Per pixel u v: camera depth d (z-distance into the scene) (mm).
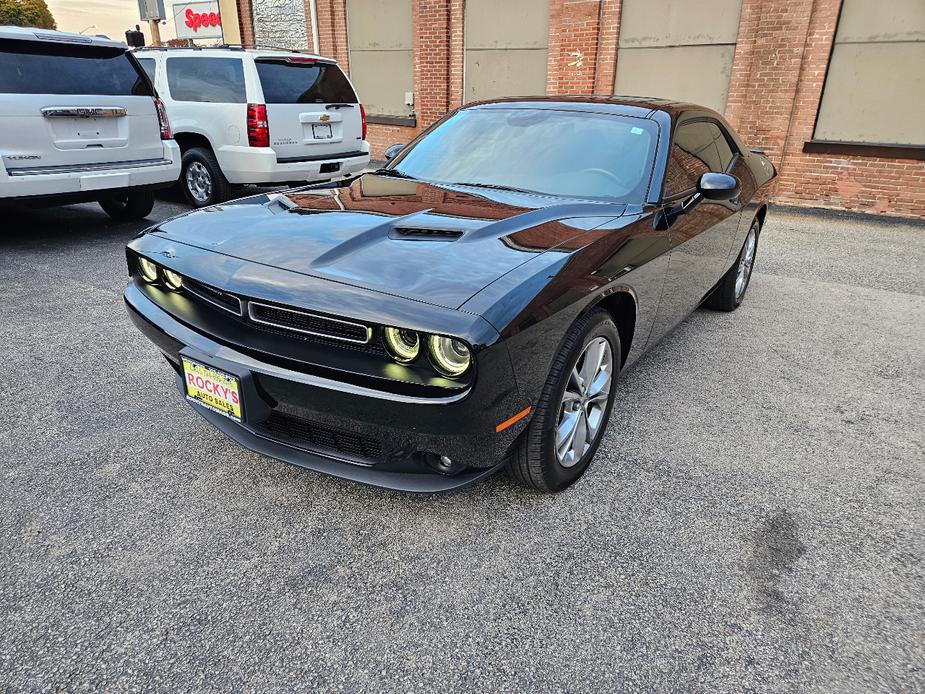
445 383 1911
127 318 4328
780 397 3553
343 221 2531
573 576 2150
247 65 6992
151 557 2178
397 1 11969
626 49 9906
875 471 2854
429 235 2387
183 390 2492
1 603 1959
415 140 3791
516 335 1930
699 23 9219
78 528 2305
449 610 1992
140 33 10250
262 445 2355
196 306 2410
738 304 5039
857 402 3516
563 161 3189
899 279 5945
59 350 3797
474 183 3193
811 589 2133
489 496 2562
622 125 3324
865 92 8422
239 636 1873
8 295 4734
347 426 2053
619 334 2887
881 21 8070
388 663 1800
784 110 8906
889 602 2090
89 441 2855
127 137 6117
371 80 12969
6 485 2529
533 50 10820
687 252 3303
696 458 2904
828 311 5039
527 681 1757
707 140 3914
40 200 5609
